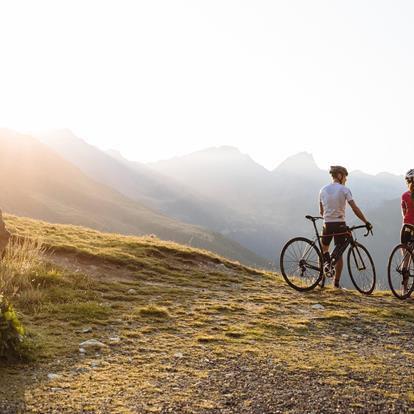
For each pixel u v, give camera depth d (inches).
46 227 655.8
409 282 451.8
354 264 454.9
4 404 179.8
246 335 295.0
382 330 330.6
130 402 187.6
